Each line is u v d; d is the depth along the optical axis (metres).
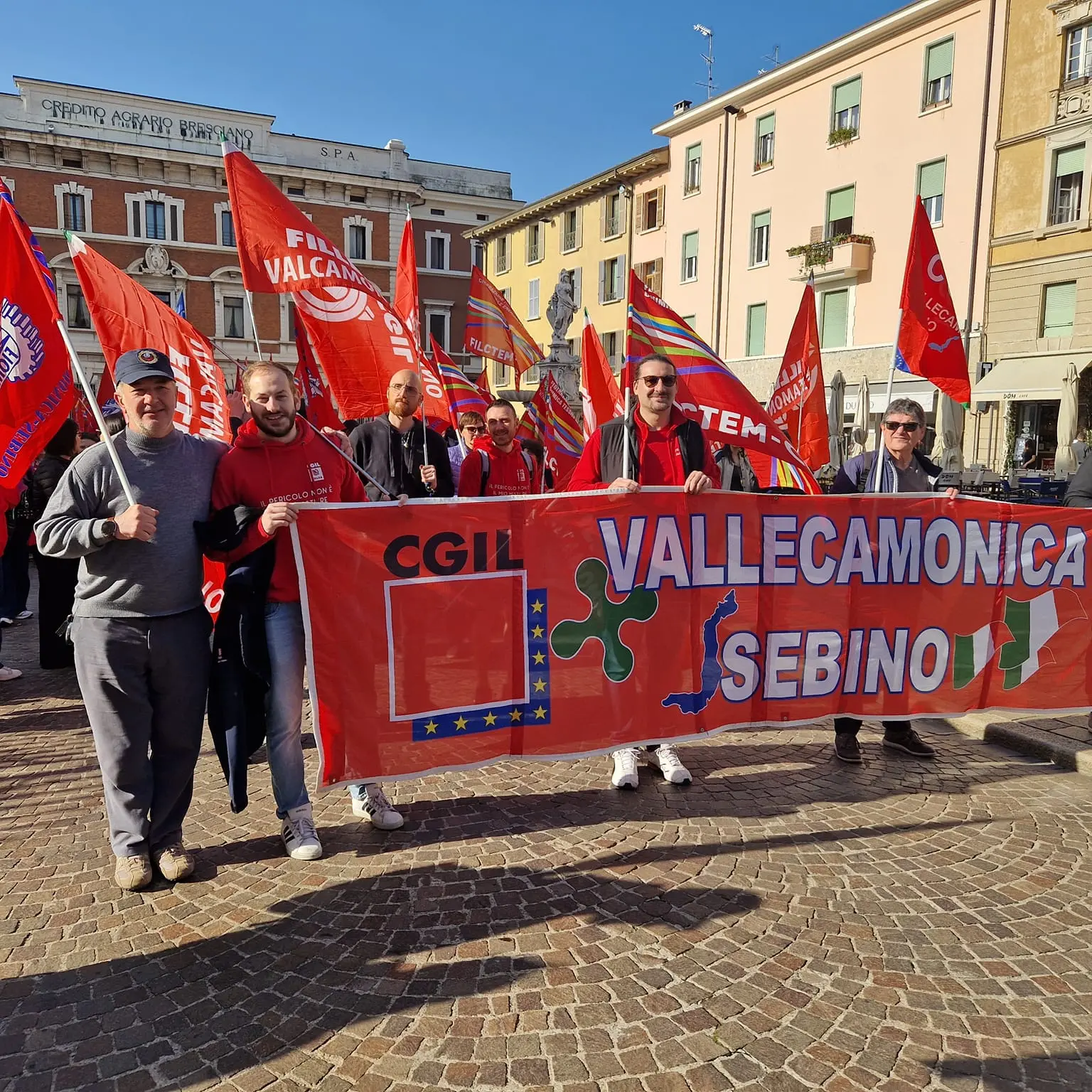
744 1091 2.40
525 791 4.58
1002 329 23.86
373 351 5.14
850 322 27.59
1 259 3.73
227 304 42.41
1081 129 21.72
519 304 44.50
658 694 4.37
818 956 3.03
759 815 4.26
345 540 3.79
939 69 24.81
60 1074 2.48
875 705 4.78
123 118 39.81
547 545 4.12
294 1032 2.64
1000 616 4.88
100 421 3.37
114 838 3.53
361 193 45.06
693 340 4.89
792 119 29.03
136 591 3.38
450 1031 2.64
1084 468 5.10
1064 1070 2.49
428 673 3.96
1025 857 3.81
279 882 3.57
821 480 16.91
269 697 3.77
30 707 6.10
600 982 2.88
